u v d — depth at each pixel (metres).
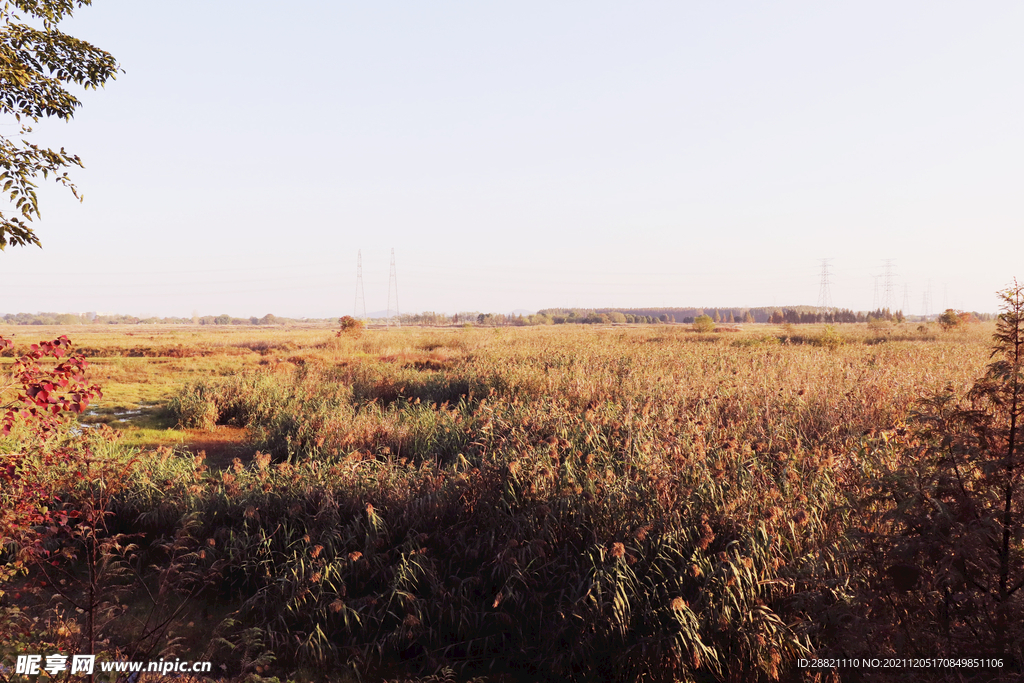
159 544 6.72
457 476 7.32
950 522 3.86
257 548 6.61
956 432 4.35
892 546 4.19
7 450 6.54
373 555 6.39
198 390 17.17
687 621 5.09
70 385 5.05
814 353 22.41
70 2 7.07
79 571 6.62
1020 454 3.95
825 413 10.21
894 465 6.86
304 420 12.51
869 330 49.19
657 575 5.60
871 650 4.20
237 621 5.95
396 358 25.42
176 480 7.88
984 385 4.22
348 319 43.38
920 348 24.19
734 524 5.72
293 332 91.00
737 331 56.25
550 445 7.56
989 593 3.96
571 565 6.02
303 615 5.94
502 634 5.71
